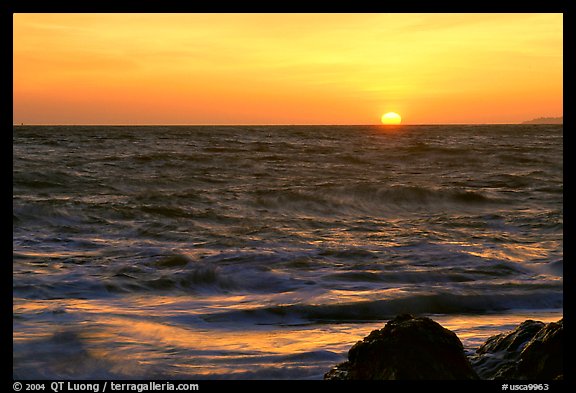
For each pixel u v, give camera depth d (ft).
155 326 26.94
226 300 32.42
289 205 71.92
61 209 60.34
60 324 26.43
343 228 58.70
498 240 52.29
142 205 66.08
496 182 97.30
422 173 108.99
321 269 39.50
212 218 61.67
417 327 17.13
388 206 74.28
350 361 17.52
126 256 42.63
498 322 29.17
